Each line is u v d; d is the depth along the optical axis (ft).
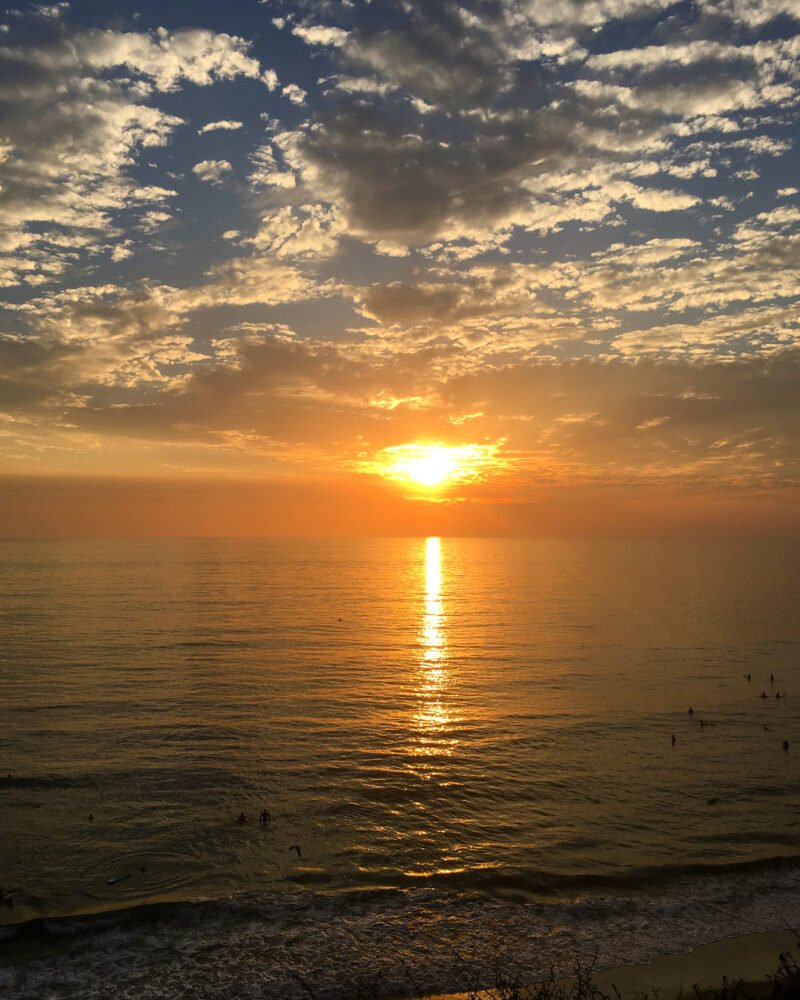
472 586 426.51
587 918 52.95
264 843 65.57
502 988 43.98
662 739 99.30
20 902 54.54
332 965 46.93
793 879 58.75
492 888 57.57
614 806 74.64
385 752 92.68
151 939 49.93
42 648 167.73
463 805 75.00
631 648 184.03
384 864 61.62
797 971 41.01
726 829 68.64
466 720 108.99
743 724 107.55
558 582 468.75
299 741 96.94
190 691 124.98
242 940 49.88
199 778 82.12
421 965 46.91
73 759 87.81
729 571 618.85
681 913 53.52
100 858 62.23
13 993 43.50
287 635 199.52
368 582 451.12
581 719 110.11
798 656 171.63
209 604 280.92
